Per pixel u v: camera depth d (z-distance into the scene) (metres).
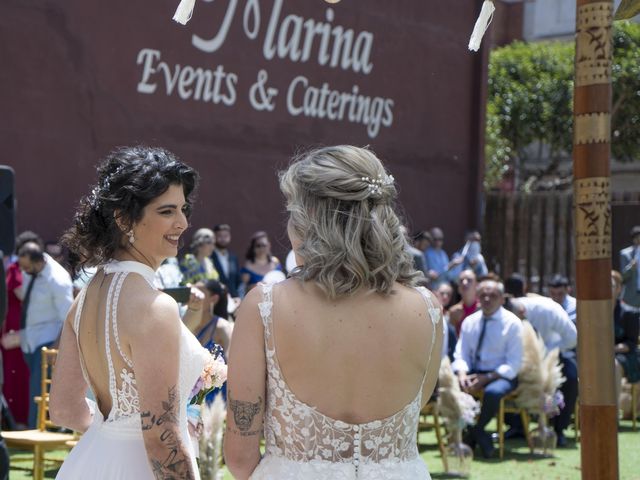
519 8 26.66
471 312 11.13
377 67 15.81
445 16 17.03
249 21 13.73
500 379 8.73
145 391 2.63
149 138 12.50
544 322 9.54
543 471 8.05
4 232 7.00
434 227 17.00
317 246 2.39
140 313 2.69
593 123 3.00
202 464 5.46
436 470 8.07
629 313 10.43
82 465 2.77
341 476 2.36
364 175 2.43
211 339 7.45
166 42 12.65
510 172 26.08
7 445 6.75
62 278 9.06
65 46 11.53
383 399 2.41
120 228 2.83
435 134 16.94
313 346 2.38
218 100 13.38
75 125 11.65
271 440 2.44
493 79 23.30
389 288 2.44
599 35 3.00
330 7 14.91
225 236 11.95
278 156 14.23
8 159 11.01
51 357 7.21
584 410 3.02
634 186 24.38
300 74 14.52
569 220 18.80
